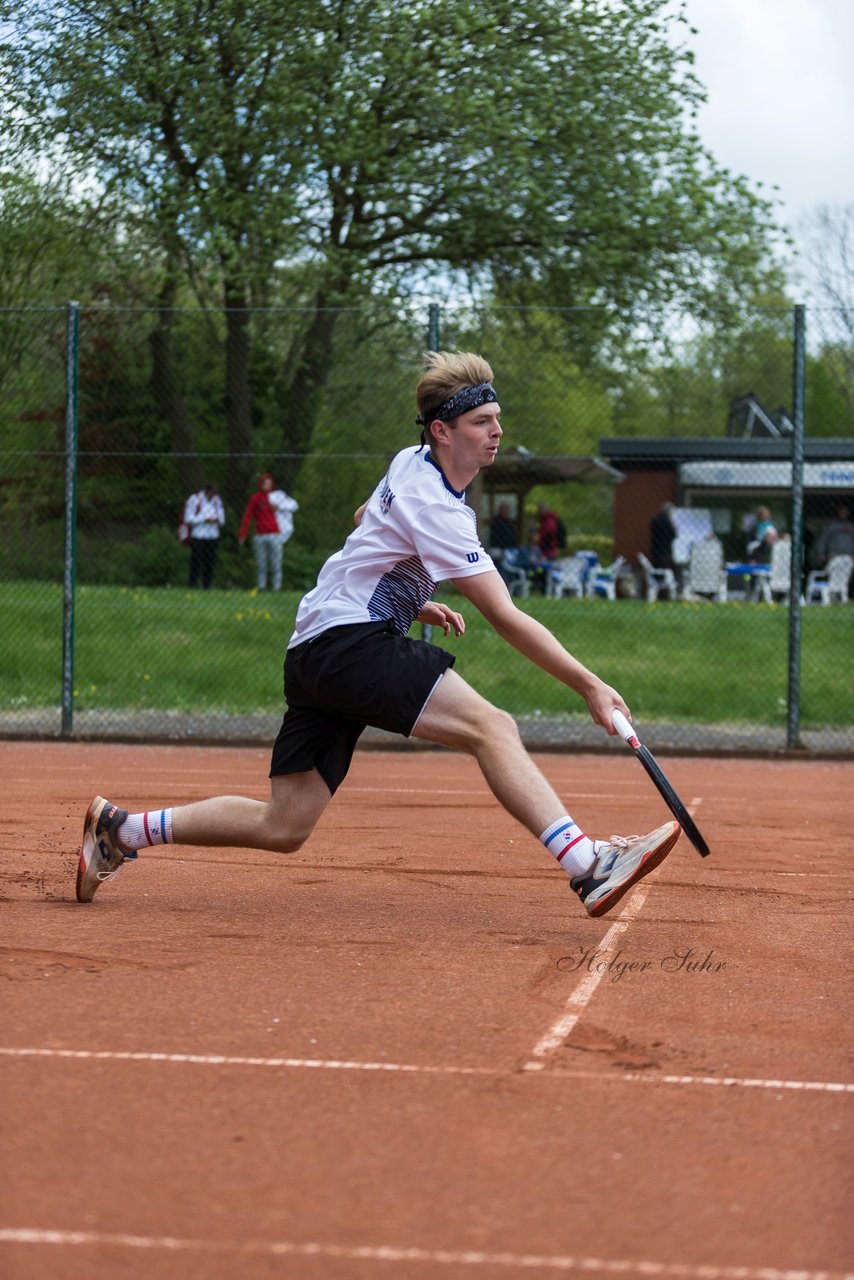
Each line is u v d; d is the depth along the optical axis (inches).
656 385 1003.3
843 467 1413.6
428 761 685.3
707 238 1352.1
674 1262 156.1
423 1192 173.6
